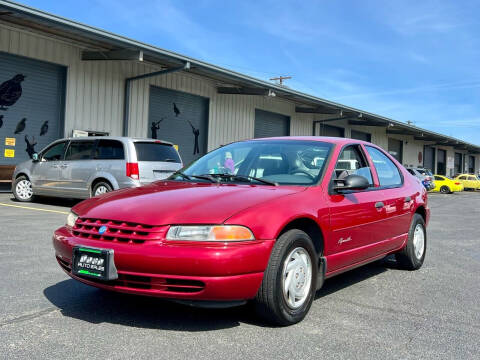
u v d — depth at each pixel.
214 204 3.27
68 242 3.37
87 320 3.41
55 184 11.05
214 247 3.00
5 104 14.27
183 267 2.97
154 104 19.08
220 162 4.55
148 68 18.48
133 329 3.26
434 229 10.13
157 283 3.04
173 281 3.04
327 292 4.47
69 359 2.73
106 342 3.01
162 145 10.55
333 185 4.01
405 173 5.66
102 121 16.86
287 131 27.78
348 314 3.79
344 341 3.18
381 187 4.87
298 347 3.04
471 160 61.09
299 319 3.48
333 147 4.35
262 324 3.45
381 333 3.37
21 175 11.85
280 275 3.26
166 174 10.38
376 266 5.81
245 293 3.11
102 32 13.61
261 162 4.32
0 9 11.70
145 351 2.88
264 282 3.23
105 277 3.08
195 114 21.27
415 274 5.41
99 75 16.70
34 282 4.36
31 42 14.61
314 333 3.31
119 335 3.14
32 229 7.32
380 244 4.68
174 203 3.32
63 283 4.36
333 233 3.84
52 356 2.77
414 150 44.66
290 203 3.48
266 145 4.58
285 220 3.31
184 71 19.61
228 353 2.89
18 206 10.65
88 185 10.42
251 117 24.62
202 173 4.46
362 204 4.27
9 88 14.32
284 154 4.33
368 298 4.29
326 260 3.82
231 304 3.13
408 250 5.42
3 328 3.20
